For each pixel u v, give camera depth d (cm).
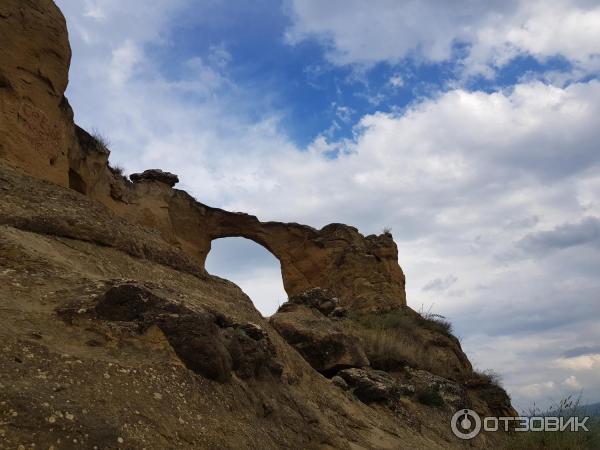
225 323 840
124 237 998
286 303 1855
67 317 621
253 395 754
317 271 3347
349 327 1981
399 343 2020
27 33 1423
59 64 1504
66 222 912
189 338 662
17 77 1381
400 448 1091
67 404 475
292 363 1150
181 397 595
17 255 727
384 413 1370
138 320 649
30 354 524
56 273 723
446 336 2617
